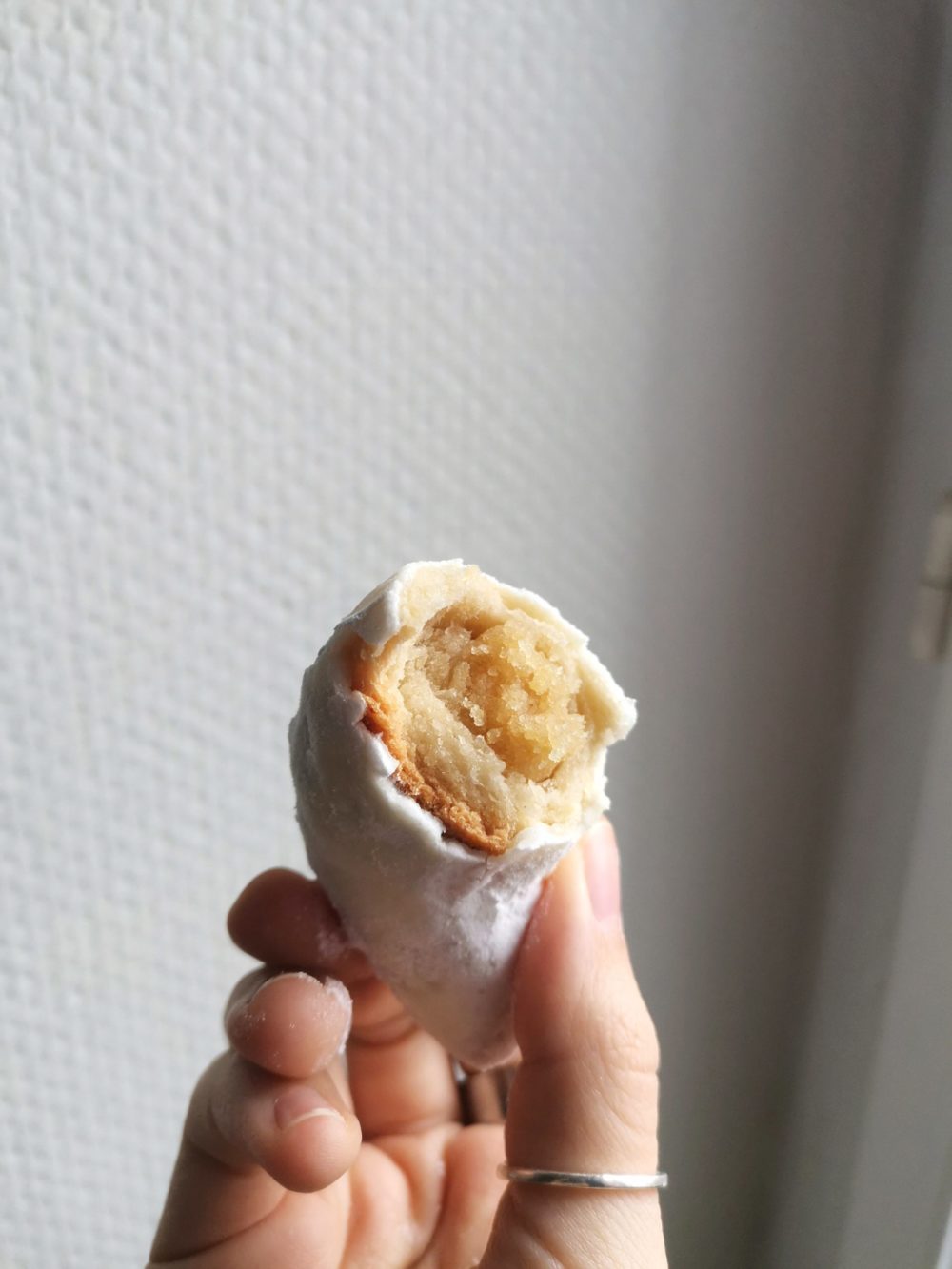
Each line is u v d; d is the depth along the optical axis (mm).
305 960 153
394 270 185
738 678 223
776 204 194
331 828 122
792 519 214
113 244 172
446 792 120
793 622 221
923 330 195
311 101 173
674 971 242
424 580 118
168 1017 219
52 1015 210
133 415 181
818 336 203
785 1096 246
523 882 129
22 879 199
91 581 186
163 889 209
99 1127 221
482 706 123
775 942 241
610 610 214
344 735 115
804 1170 235
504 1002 140
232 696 201
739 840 234
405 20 172
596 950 139
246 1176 151
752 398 205
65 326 173
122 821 202
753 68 186
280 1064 139
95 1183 224
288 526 194
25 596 184
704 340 201
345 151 177
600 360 199
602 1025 135
